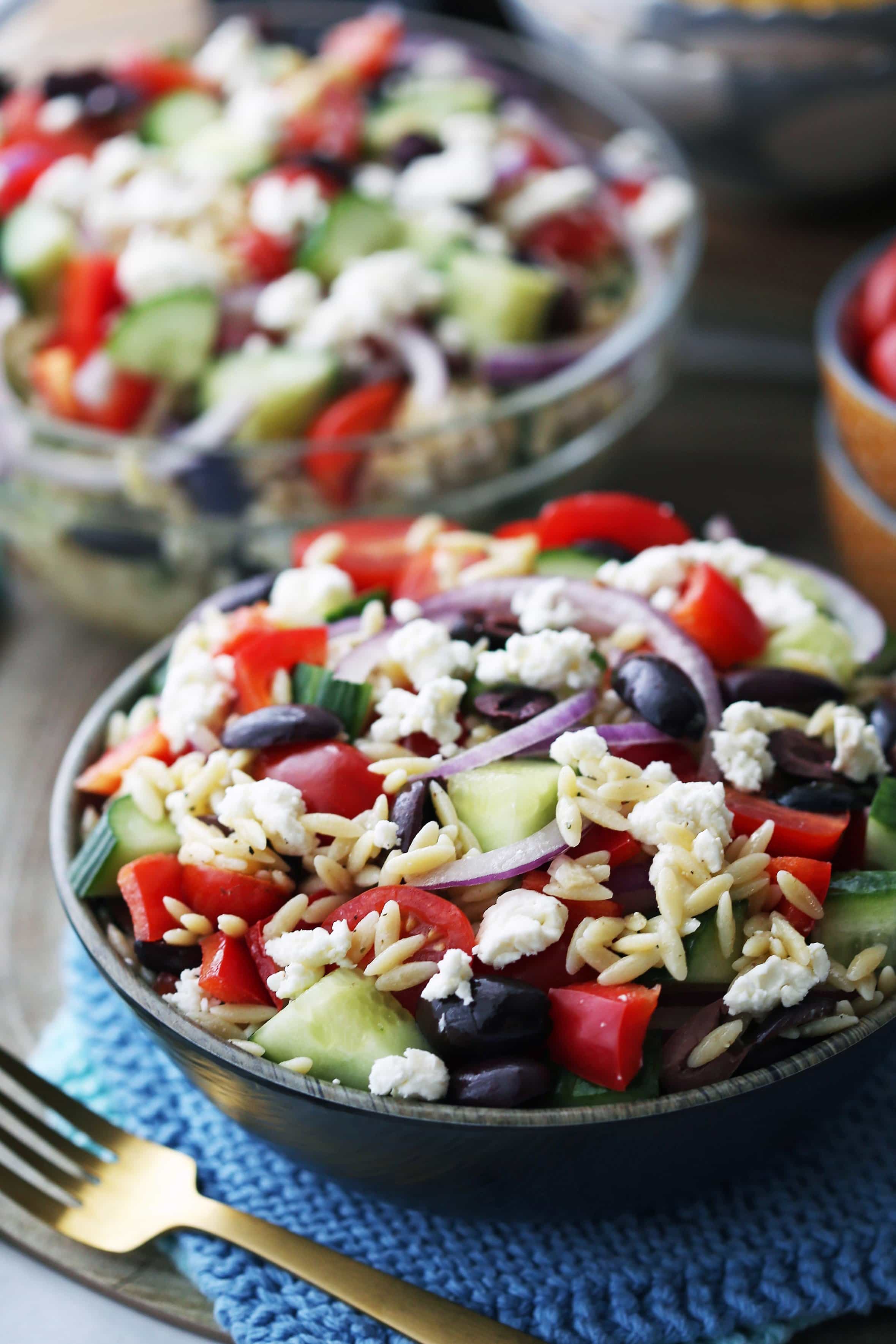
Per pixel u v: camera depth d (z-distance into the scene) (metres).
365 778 0.58
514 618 0.60
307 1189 0.60
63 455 0.71
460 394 0.74
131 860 0.58
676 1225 0.59
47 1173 0.60
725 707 0.59
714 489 0.81
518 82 0.92
